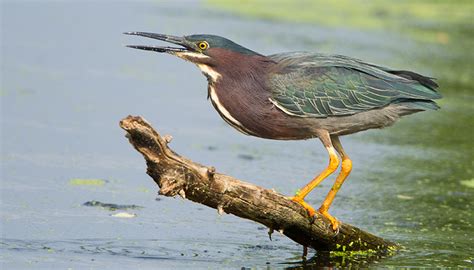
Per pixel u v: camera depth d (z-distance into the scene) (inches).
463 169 644.7
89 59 909.8
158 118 725.9
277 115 453.7
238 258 435.8
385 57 974.4
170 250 443.2
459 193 582.9
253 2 1326.3
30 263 412.2
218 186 389.7
